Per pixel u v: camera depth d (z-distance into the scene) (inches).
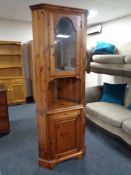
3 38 178.9
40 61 74.4
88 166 83.8
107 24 164.4
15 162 87.7
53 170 81.6
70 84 90.3
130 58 96.6
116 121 96.3
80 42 79.0
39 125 81.1
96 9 126.1
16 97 182.7
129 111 108.4
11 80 178.1
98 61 122.0
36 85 78.5
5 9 133.1
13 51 183.9
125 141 94.0
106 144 103.5
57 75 77.0
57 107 82.0
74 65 81.7
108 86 134.0
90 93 135.0
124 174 77.9
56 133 81.7
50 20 70.8
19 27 184.1
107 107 116.2
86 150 97.1
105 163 85.7
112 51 133.8
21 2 113.2
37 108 80.5
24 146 102.5
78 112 84.8
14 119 143.6
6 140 109.7
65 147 85.7
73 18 75.4
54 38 73.9
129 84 142.5
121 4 114.7
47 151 82.0
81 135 88.5
